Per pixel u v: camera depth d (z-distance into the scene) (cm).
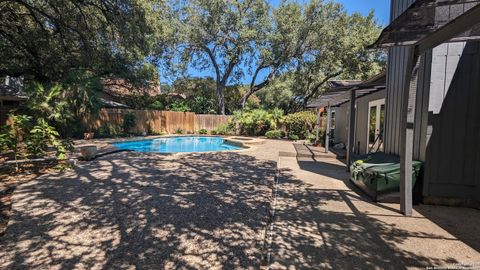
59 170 709
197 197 502
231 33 2519
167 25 2266
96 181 604
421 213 432
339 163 931
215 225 376
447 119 472
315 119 1869
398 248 312
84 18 1277
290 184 614
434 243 325
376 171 488
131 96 2417
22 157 746
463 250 308
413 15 371
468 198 468
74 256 288
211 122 2408
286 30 2427
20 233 342
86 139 1578
